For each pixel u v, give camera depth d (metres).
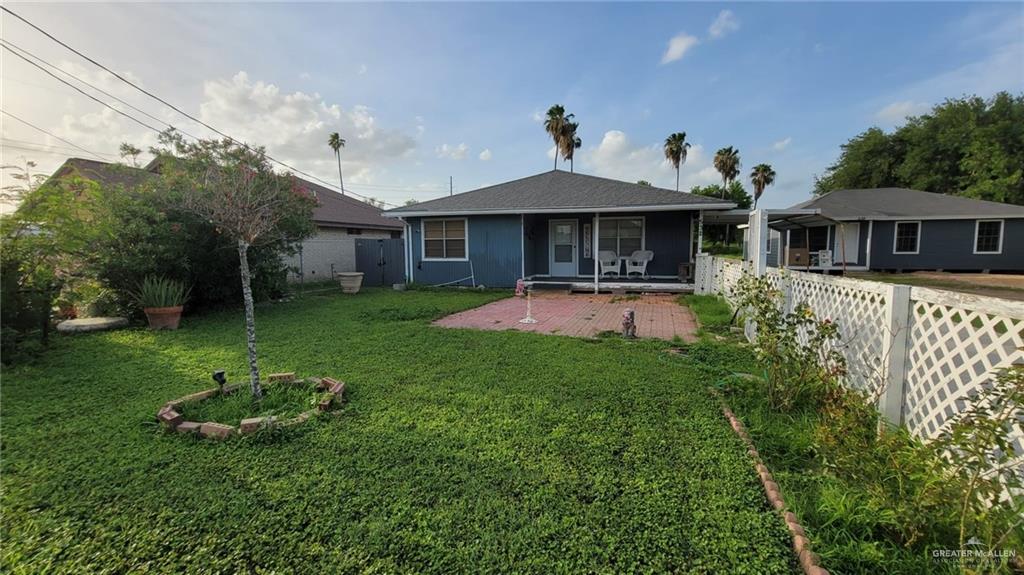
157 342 6.16
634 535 1.98
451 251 13.71
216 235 8.48
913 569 1.74
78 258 6.90
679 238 12.99
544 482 2.42
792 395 3.37
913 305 2.65
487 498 2.27
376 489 2.37
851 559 1.79
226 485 2.43
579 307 9.55
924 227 18.08
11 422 3.32
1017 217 16.98
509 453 2.75
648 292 11.94
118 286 7.55
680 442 2.88
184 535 2.04
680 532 1.99
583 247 13.87
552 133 32.59
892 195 20.48
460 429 3.12
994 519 1.69
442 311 8.80
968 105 26.02
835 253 18.77
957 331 2.27
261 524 2.10
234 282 9.36
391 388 4.04
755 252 5.94
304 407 3.55
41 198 5.52
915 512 1.85
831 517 2.03
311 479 2.48
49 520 2.16
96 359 5.23
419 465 2.62
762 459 2.68
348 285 12.41
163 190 7.92
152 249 7.47
